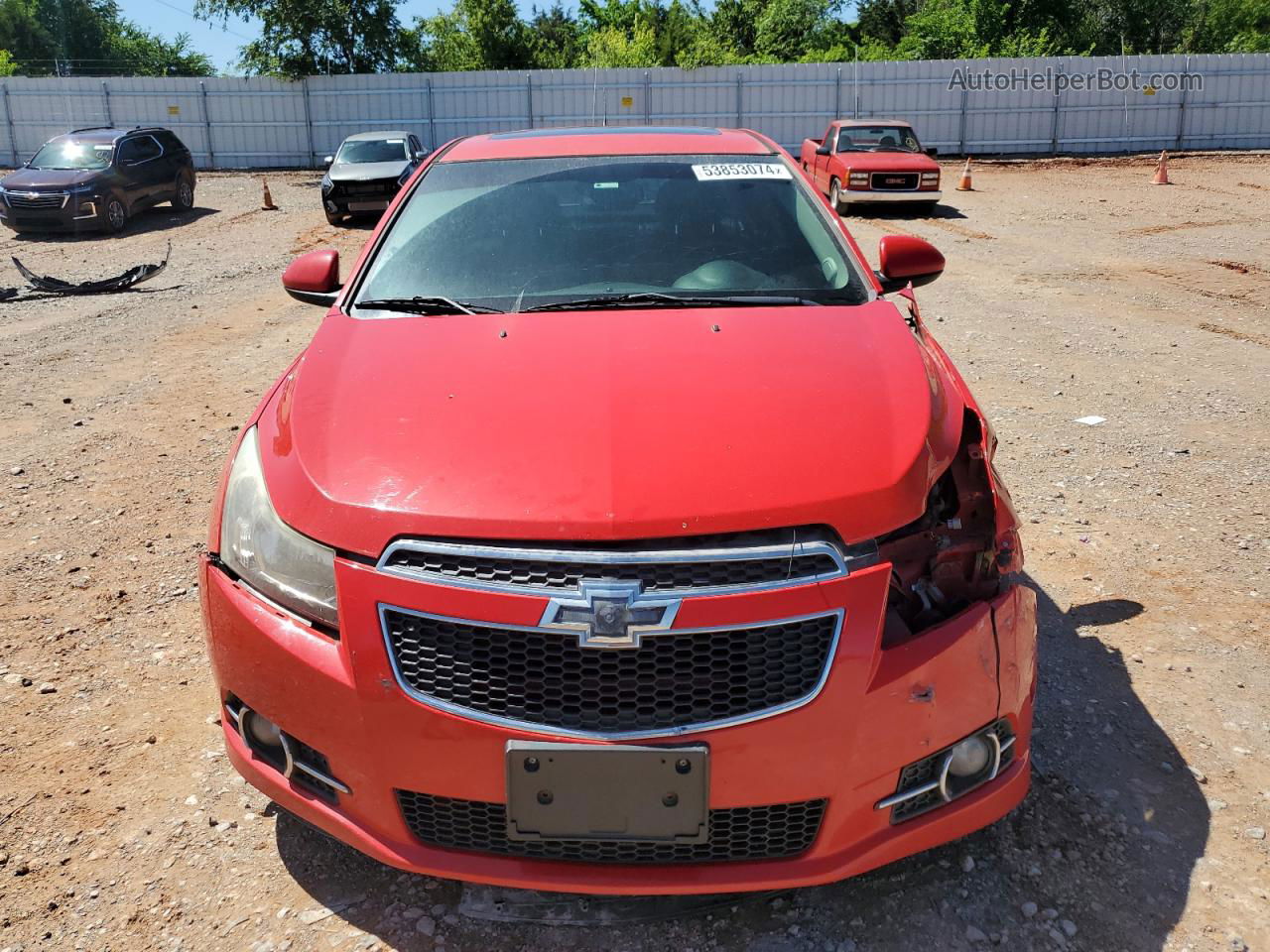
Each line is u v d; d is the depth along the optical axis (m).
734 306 2.99
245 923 2.36
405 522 2.10
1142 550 4.25
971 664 2.17
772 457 2.19
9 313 10.09
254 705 2.26
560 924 2.34
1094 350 7.70
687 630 1.97
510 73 27.42
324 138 28.44
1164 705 3.15
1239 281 10.52
